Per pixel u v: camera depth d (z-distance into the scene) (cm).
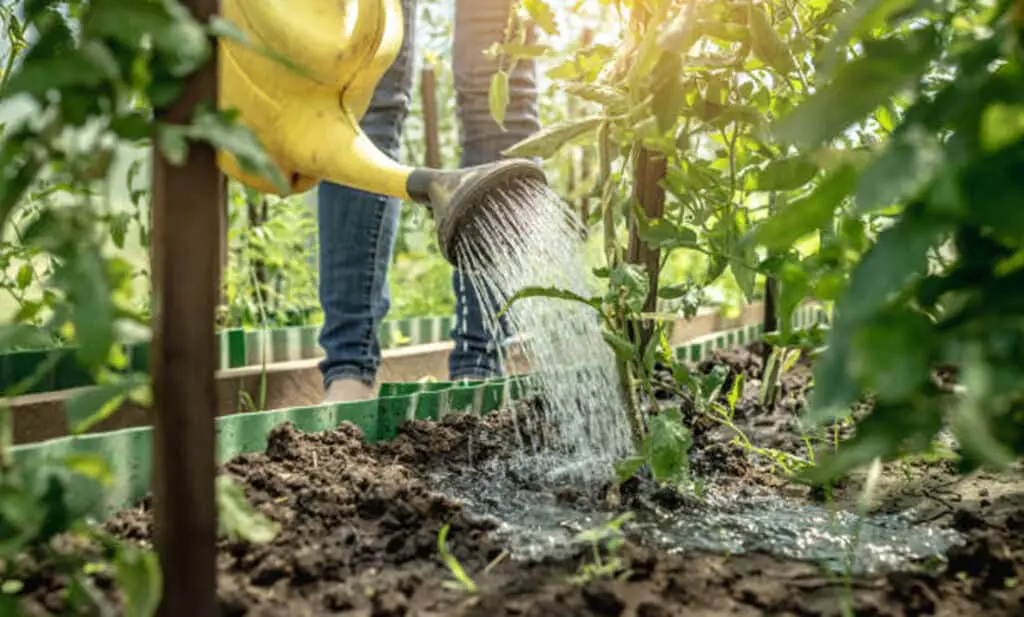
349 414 224
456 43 301
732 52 191
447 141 548
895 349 93
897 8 112
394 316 475
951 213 92
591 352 204
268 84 199
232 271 369
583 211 310
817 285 137
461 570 143
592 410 207
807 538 166
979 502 187
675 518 177
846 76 106
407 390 260
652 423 172
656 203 210
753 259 193
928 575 142
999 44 100
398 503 161
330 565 141
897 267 94
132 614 98
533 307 205
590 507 183
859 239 132
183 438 103
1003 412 112
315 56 195
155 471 104
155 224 104
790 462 209
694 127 212
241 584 134
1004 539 154
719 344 371
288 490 173
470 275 216
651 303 211
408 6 273
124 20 93
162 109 105
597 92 179
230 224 396
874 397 212
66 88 100
